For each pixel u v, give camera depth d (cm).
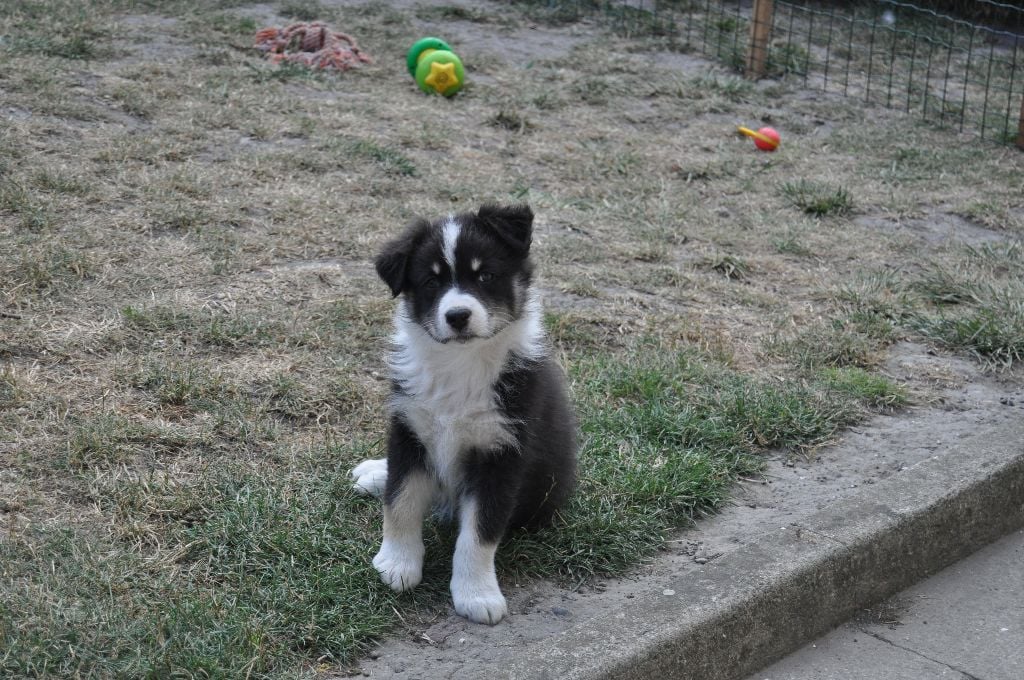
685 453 274
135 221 325
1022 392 299
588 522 257
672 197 376
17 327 288
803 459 279
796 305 324
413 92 454
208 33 485
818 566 249
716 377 295
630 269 333
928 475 266
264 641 235
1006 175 420
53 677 229
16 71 399
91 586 240
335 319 302
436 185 361
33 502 253
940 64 575
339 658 235
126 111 387
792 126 465
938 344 313
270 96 420
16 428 266
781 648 247
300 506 256
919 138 460
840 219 371
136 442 266
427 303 245
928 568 262
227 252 320
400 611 243
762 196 385
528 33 561
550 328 306
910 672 245
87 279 305
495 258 246
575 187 379
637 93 484
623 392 290
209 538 249
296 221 335
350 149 378
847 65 540
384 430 275
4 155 343
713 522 264
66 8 488
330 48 476
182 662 231
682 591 243
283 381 283
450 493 249
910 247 354
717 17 611
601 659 232
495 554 251
